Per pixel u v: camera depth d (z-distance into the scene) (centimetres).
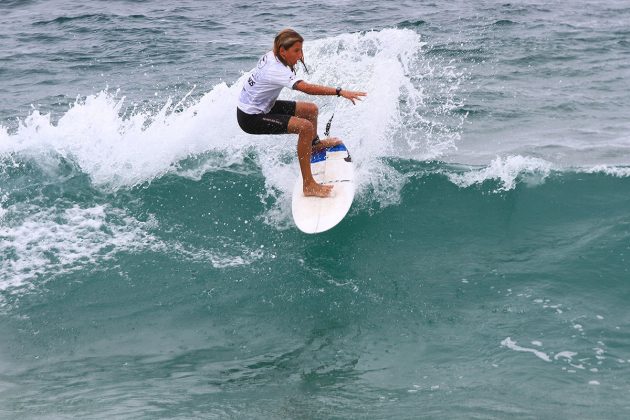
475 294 2383
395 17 6056
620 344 2064
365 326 2280
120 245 2728
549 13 6100
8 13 6706
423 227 2802
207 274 2569
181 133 3259
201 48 5356
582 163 3325
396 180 3045
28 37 5859
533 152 3469
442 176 3064
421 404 1866
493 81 4500
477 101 4166
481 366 2028
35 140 3281
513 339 2128
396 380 2003
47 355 2220
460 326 2227
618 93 4269
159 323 2353
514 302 2309
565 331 2138
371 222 2834
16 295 2481
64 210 2917
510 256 2583
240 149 3256
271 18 6200
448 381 1975
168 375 2083
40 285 2527
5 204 2938
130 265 2622
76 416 1841
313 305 2400
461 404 1850
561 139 3625
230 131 3300
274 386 2002
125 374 2097
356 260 2628
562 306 2259
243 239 2759
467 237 2730
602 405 1812
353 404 1886
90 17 6406
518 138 3647
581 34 5466
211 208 2930
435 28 5672
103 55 5284
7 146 3272
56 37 5825
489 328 2195
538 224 2766
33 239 2748
